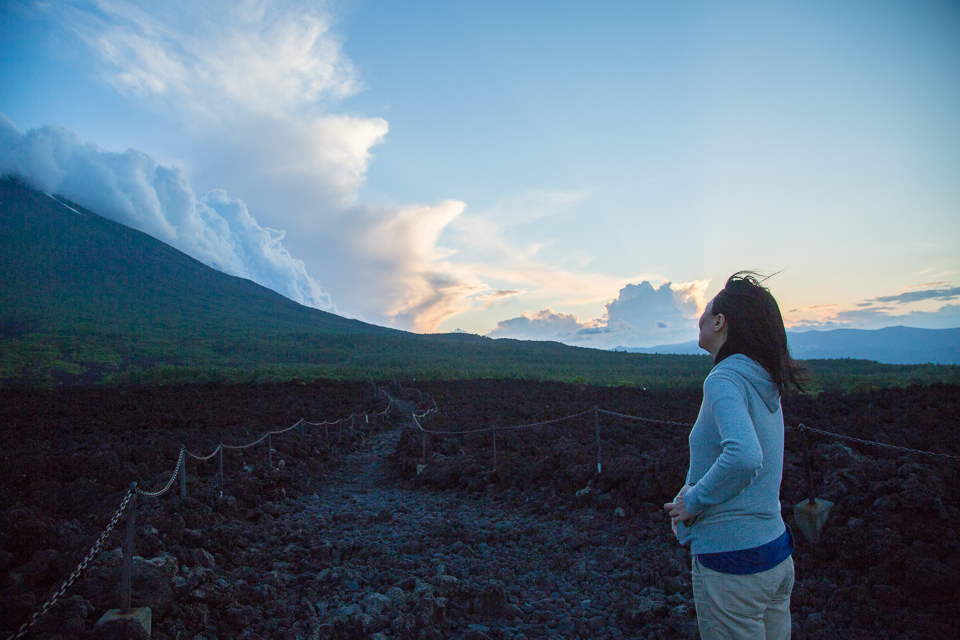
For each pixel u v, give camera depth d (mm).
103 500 8672
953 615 4797
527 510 9727
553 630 5238
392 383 42188
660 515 7914
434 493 12219
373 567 6914
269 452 14609
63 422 21297
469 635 4980
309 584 6324
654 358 99750
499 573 6543
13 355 65312
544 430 16500
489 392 35656
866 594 5238
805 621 5047
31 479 10367
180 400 31562
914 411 14547
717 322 2525
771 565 2230
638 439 13430
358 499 12320
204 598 5438
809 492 6648
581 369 70000
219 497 9836
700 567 2357
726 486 2062
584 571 6609
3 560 5312
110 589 4855
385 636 5055
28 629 4266
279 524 9516
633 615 5305
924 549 5617
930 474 6629
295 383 42969
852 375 35781
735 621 2244
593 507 8992
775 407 2342
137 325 110188
